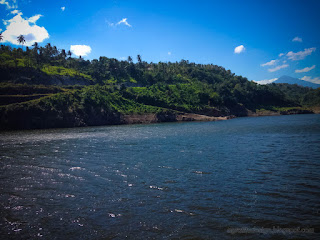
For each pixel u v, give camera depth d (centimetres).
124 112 11844
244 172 2070
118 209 1344
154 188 1691
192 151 3216
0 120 8475
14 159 2825
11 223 1209
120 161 2642
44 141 4734
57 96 10269
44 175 2092
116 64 19700
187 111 14062
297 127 6431
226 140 4262
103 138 5119
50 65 16575
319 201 1383
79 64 19012
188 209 1321
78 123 9831
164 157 2838
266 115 16800
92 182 1864
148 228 1124
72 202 1462
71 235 1082
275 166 2244
